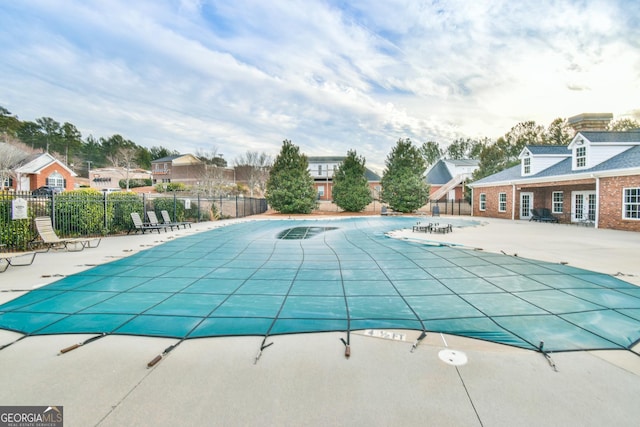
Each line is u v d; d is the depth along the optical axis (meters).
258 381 2.31
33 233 8.49
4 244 7.74
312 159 41.59
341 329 3.27
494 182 21.06
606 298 4.26
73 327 3.29
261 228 14.27
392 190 25.30
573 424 1.83
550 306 3.96
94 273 5.77
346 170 25.94
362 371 2.45
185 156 45.53
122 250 8.23
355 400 2.08
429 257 7.22
